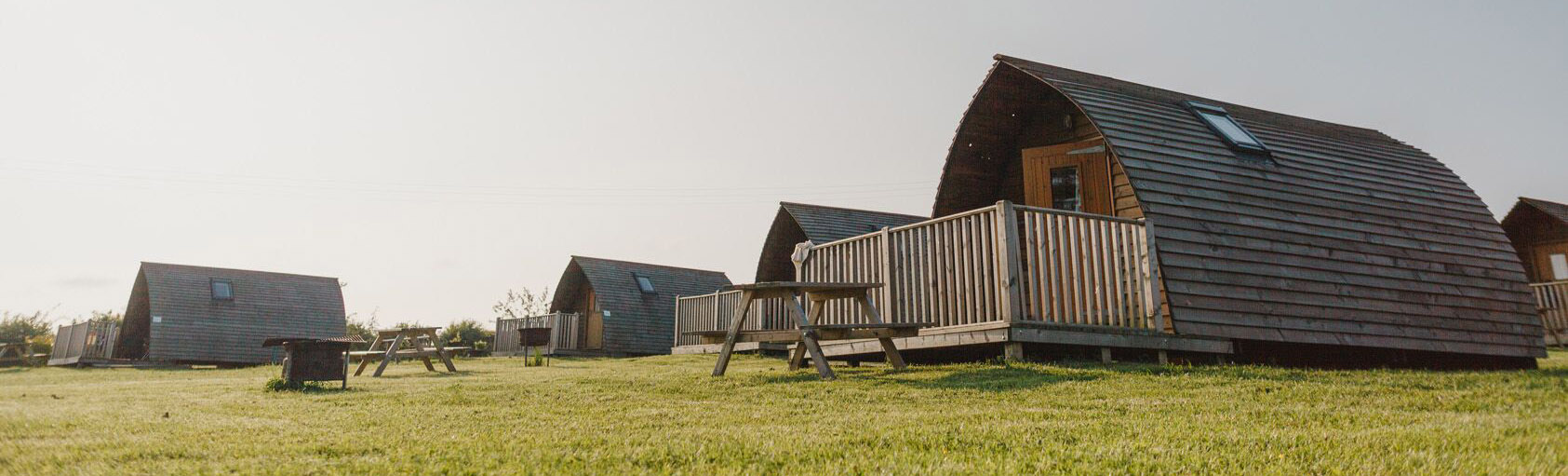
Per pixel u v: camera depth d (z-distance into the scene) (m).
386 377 10.71
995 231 9.52
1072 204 13.14
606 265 32.97
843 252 11.77
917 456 3.80
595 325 32.38
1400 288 11.40
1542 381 6.66
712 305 19.16
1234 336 9.87
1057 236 9.75
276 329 32.75
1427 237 12.22
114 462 3.61
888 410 5.51
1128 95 12.59
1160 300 10.12
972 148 14.79
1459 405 5.50
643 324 31.72
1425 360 11.64
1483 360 11.94
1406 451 3.80
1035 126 14.59
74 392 7.65
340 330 34.59
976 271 9.56
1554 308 17.84
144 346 32.66
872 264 11.11
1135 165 10.59
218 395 7.20
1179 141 11.48
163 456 3.75
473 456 3.81
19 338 38.53
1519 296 12.43
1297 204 11.45
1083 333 9.14
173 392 7.60
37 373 17.55
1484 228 12.99
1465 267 12.20
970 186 15.23
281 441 4.20
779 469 3.55
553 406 5.89
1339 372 7.75
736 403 5.99
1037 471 3.51
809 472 3.48
